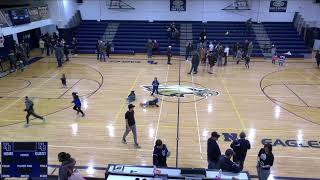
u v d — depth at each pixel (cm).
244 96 1466
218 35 2497
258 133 1097
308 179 836
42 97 1435
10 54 1878
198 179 634
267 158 743
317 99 1442
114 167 693
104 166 888
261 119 1213
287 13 2589
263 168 746
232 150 747
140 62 2123
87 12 2705
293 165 902
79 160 916
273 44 2298
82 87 1577
